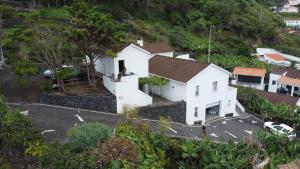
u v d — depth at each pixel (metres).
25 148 17.27
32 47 26.38
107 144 16.27
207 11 71.56
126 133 18.62
